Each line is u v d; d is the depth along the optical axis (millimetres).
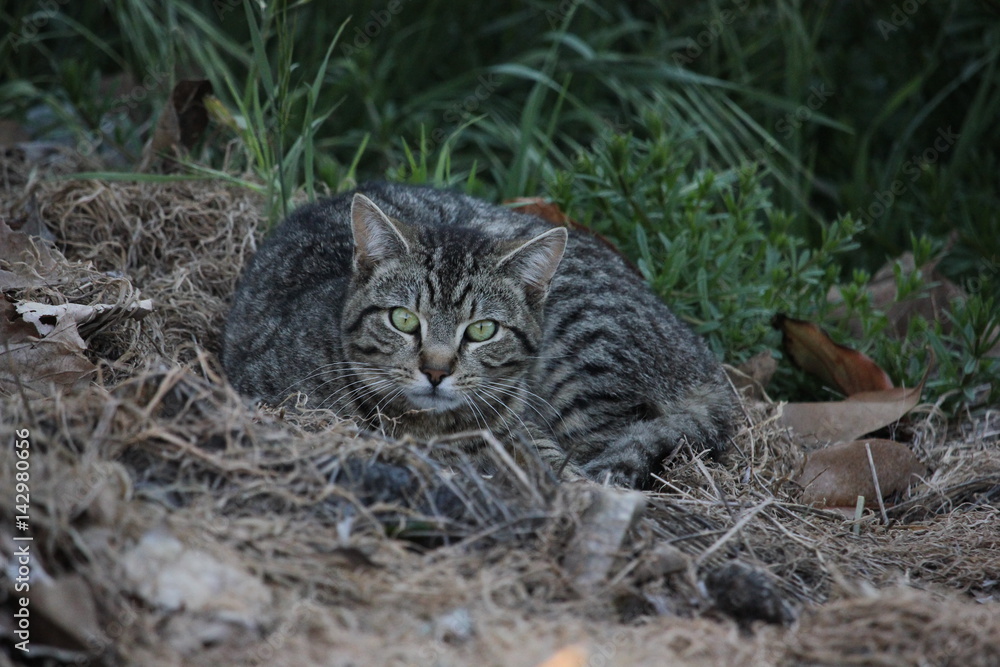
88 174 8711
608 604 4914
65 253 8734
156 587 4367
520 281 7523
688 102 13047
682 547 5672
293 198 10172
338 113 12664
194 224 9500
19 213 8852
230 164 10438
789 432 8125
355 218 7227
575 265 8305
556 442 8055
